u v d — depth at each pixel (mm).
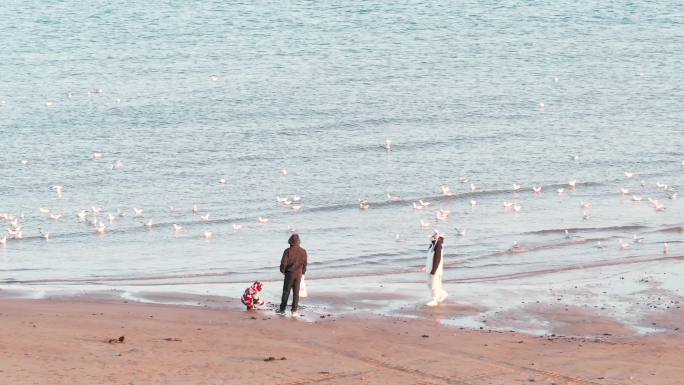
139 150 128875
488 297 60969
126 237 89625
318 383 40125
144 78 177750
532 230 88750
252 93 165250
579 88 172750
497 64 193000
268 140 134625
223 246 85438
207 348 45812
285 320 53594
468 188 109375
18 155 125500
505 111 154625
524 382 41594
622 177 115062
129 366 41500
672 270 71000
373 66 188875
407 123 145625
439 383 41000
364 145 131625
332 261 77000
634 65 193125
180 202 103812
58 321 50688
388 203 102250
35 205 102812
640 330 52844
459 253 79375
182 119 147375
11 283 69812
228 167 120062
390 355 45781
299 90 167875
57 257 81688
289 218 96500
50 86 170000
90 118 147375
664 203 101688
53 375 39375
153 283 69562
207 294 62125
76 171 117938
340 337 49500
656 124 146000
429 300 59938
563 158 124875
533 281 67750
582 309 57750
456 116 150625
